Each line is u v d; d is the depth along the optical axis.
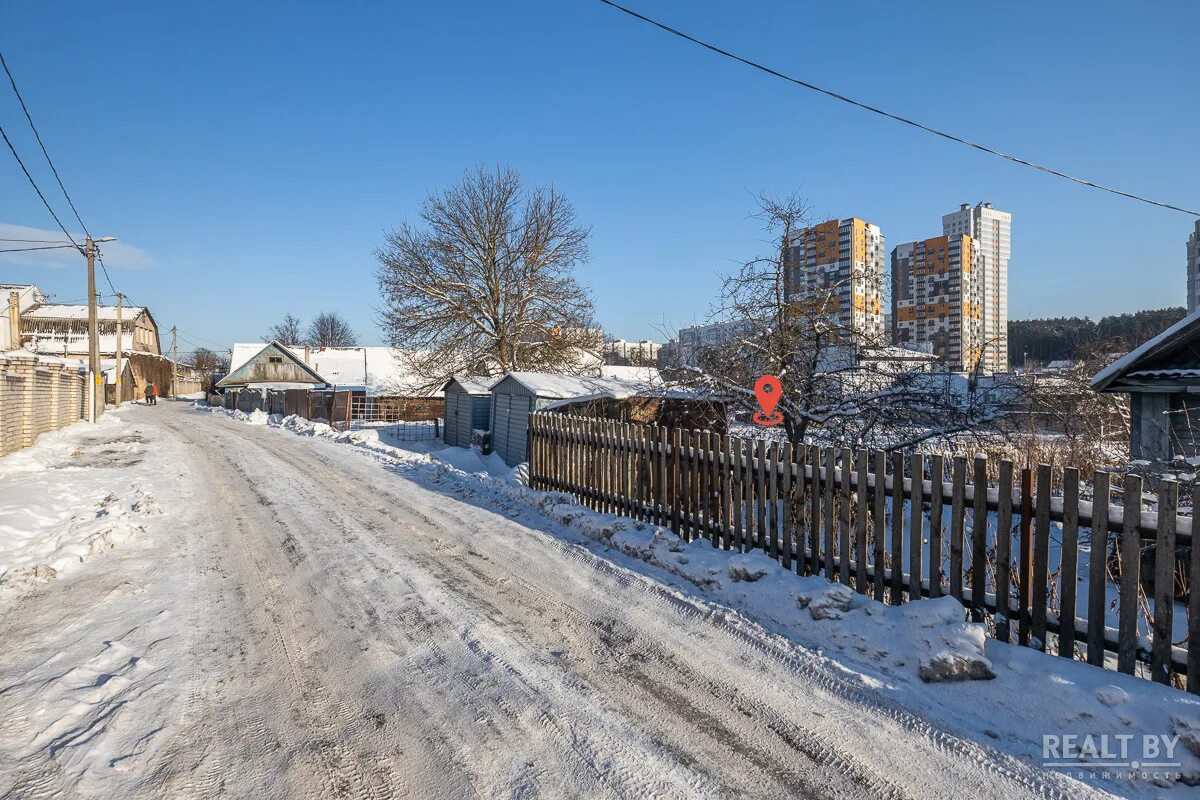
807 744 3.08
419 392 28.95
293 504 9.23
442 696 3.59
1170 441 8.51
